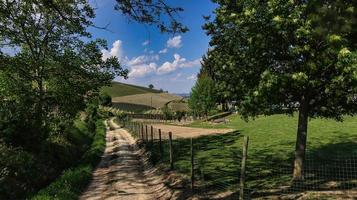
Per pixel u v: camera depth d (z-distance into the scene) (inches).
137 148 1521.9
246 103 565.0
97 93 1210.6
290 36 498.9
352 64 431.8
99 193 699.4
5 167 698.2
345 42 381.4
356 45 428.5
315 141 1123.9
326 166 735.7
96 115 3941.9
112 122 4328.3
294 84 489.7
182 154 1099.3
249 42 513.0
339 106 562.6
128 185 766.5
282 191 565.6
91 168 981.8
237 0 552.7
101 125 3218.5
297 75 473.4
